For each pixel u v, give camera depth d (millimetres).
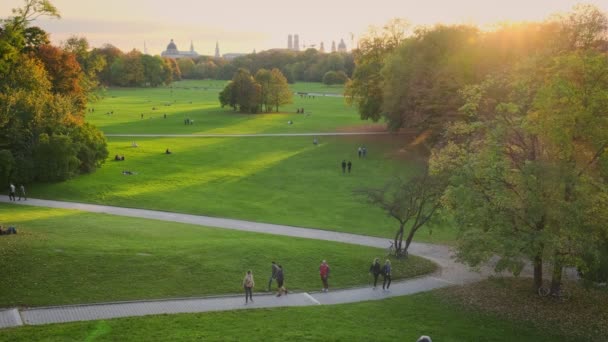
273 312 26578
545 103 27734
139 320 24203
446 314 28297
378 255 38844
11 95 65500
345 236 45875
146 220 48156
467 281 34469
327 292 31266
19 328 22562
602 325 27938
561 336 26391
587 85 28344
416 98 79875
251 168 76312
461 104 72125
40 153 61781
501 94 40281
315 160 82312
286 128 115750
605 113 28047
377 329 24797
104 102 182875
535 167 27453
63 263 30656
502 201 28047
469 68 73750
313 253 37219
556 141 27875
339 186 66625
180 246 36344
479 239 27703
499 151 30312
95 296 27578
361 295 31094
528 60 32312
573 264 26969
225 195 61000
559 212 26234
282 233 45875
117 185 63031
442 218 38375
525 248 26750
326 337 23000
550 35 67625
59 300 26703
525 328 27047
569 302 30875
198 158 82250
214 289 30016
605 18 65000
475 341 24734
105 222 45281
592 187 27688
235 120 131125
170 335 22359
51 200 55906
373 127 114250
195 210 53875
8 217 44625
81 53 105000
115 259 32219
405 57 88500
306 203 58438
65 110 69000
